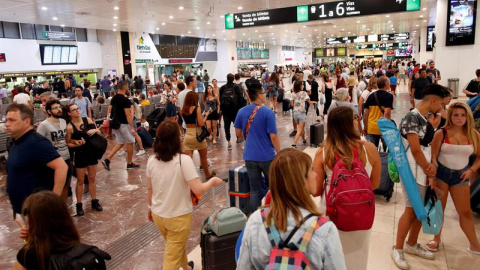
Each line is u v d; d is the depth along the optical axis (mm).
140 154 8172
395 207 4750
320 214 1534
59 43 23250
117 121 6637
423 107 3195
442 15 13445
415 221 3480
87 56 25312
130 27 23172
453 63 13570
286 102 13266
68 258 1812
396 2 9320
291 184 1504
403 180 3248
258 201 3992
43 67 22422
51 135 4258
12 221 4863
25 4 13609
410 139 3172
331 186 2385
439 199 3391
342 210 2322
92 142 4832
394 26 26156
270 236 1487
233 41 37938
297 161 1539
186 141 5824
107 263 3625
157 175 2809
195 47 34594
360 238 2373
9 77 20609
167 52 31469
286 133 9836
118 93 6668
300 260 1396
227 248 2871
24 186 2758
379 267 3359
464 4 13078
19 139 2764
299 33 30156
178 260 2881
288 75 39562
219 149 8484
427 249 3594
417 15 19828
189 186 2799
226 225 2867
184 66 35438
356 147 2447
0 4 13500
